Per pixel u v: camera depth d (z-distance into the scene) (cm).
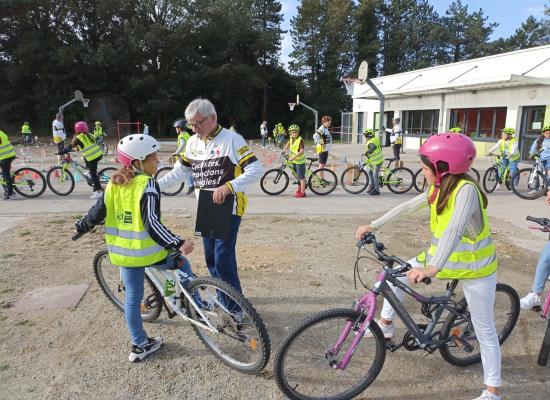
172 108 4094
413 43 5725
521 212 850
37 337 361
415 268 247
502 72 1919
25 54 3725
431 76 2384
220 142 343
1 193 995
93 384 301
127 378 308
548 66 1675
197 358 333
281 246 611
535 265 541
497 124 1964
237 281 364
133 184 302
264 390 297
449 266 263
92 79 3912
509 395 295
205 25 4241
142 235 305
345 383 296
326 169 1020
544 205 921
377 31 5638
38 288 456
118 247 311
